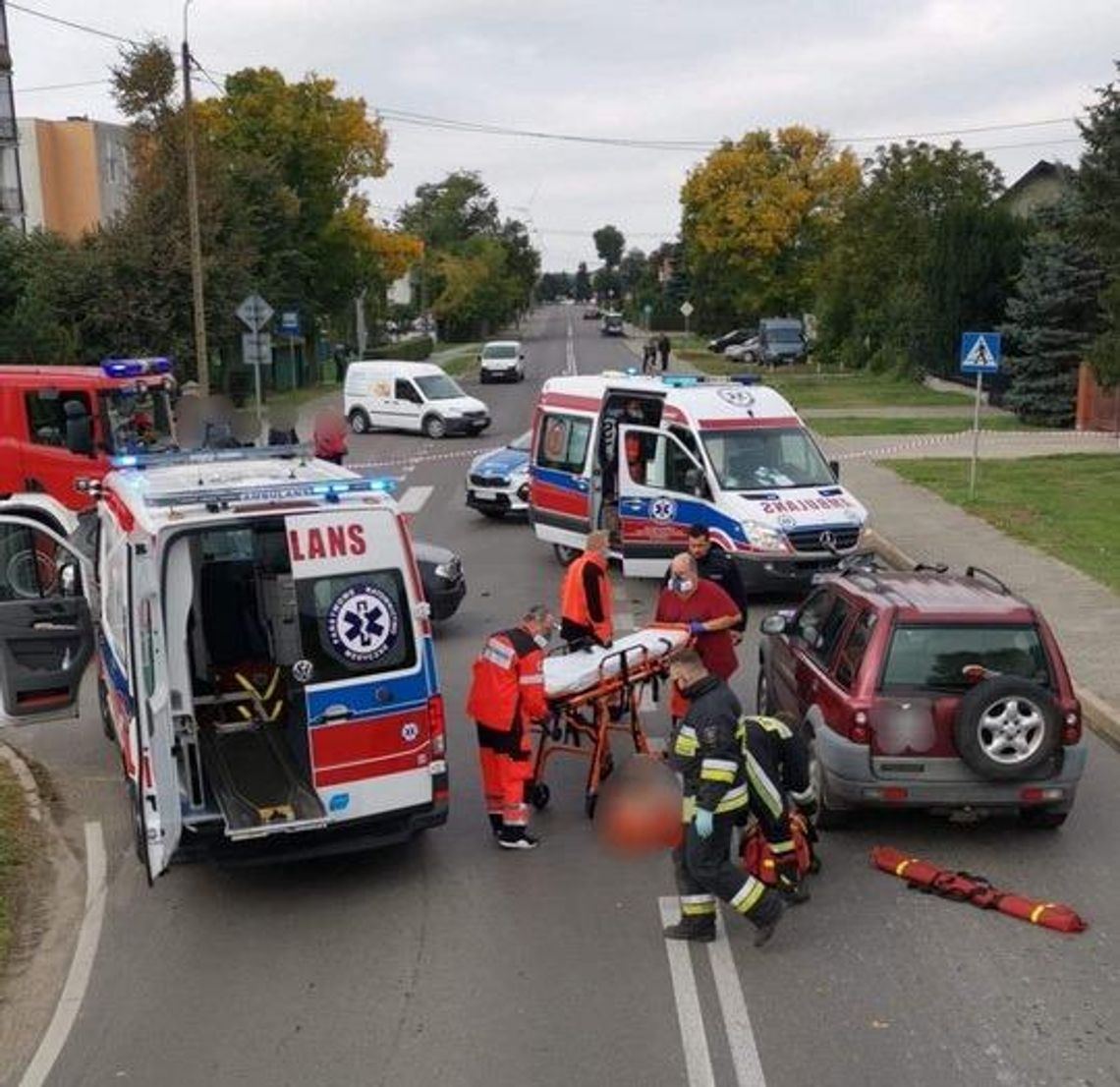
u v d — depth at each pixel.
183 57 30.31
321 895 8.04
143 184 39.06
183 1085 5.95
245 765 8.53
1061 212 35.94
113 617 9.22
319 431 18.05
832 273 57.22
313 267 53.72
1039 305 34.62
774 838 7.19
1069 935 7.22
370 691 7.84
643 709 11.44
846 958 6.98
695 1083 5.79
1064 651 12.87
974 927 7.33
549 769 10.23
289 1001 6.73
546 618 8.62
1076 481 24.09
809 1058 5.99
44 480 16.78
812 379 52.84
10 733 11.81
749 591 15.55
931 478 24.77
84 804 9.91
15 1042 6.44
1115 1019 6.31
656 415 16.88
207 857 7.68
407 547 7.97
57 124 65.94
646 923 7.49
